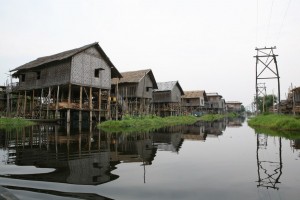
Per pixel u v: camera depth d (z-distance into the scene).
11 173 6.44
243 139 15.88
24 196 4.62
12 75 34.00
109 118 30.66
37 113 30.95
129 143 13.02
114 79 41.72
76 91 34.94
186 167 7.53
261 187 5.50
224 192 5.14
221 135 19.02
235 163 8.20
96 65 29.73
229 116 91.25
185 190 5.25
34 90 32.59
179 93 59.00
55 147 11.13
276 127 23.75
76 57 27.25
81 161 8.14
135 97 41.38
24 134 16.58
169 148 11.63
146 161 8.38
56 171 6.72
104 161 8.22
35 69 30.69
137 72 43.47
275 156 9.54
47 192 4.89
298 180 6.11
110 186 5.42
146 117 35.38
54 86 28.81
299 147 11.80
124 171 6.88
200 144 13.36
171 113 55.56
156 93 56.28
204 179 6.15
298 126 21.86
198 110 75.38
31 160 8.20
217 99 92.44
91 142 13.05
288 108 52.72
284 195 4.97
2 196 3.97
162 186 5.50
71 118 30.16
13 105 43.28
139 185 5.55
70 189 5.13
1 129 19.77
